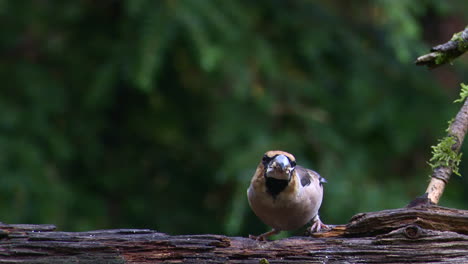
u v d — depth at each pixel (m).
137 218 13.24
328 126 12.30
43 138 12.00
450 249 5.51
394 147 12.66
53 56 12.75
